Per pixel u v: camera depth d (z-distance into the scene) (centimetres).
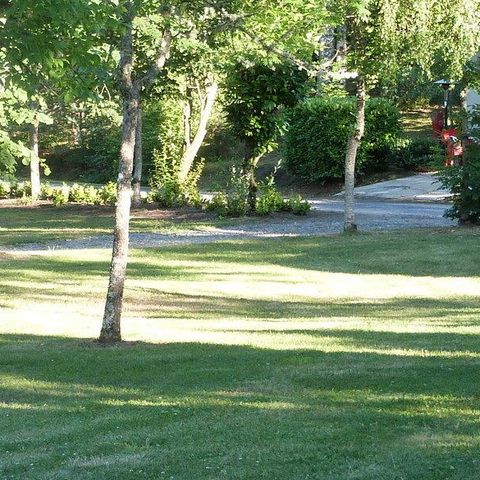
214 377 1346
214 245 3475
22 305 2405
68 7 1450
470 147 3688
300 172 6406
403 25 3069
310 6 2155
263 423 1039
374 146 6188
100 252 3397
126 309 2334
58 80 1681
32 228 4469
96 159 8462
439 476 822
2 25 1551
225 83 4547
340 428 999
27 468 916
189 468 884
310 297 2475
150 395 1247
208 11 2030
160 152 6078
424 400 1112
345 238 3472
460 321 1948
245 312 2262
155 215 4775
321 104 6200
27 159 3288
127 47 1748
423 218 4159
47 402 1240
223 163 7506
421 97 7631
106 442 998
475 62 3609
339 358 1448
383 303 2333
